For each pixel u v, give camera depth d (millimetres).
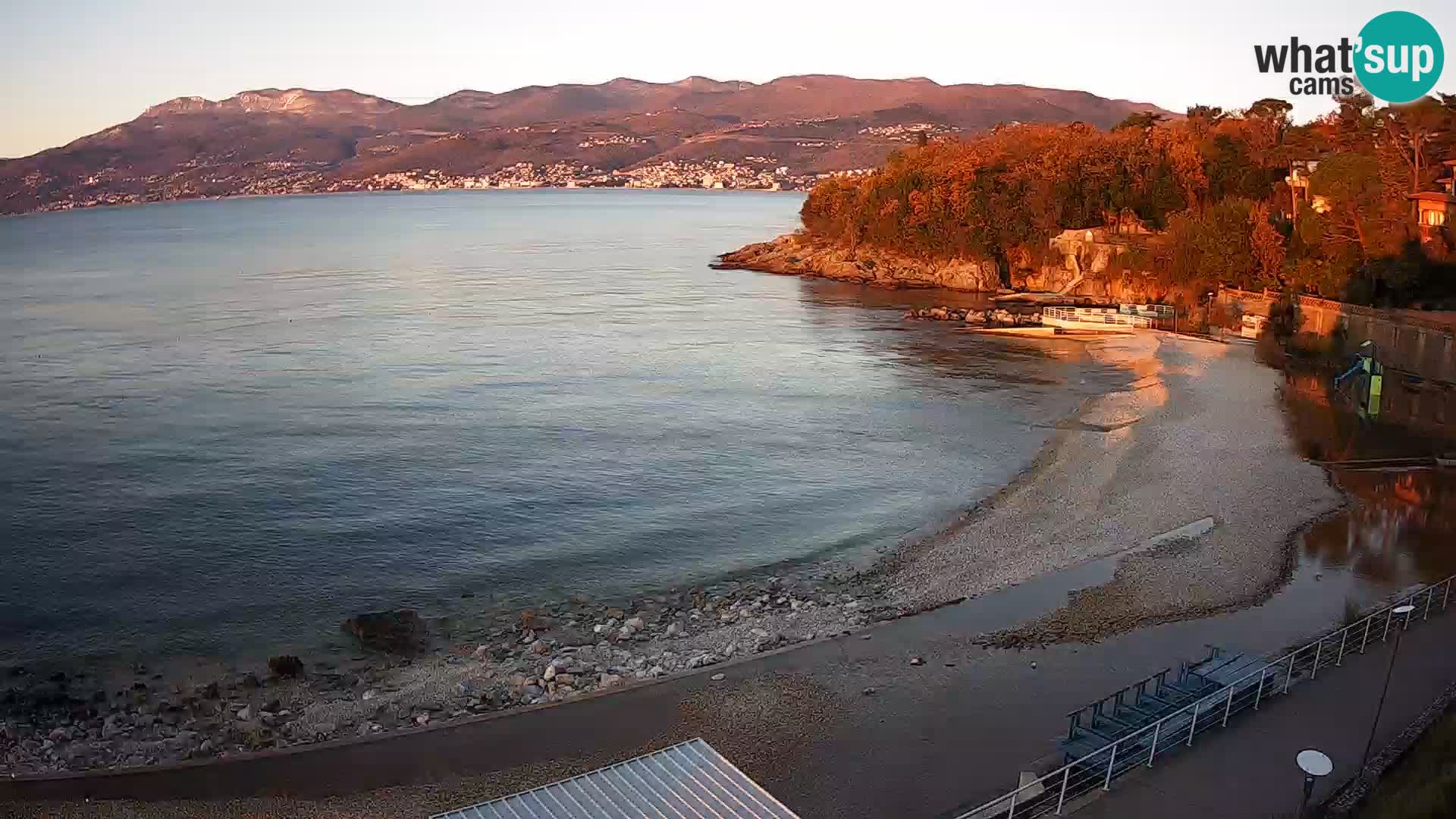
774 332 119375
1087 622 37719
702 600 43500
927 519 53750
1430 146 116312
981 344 109625
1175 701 29641
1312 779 23578
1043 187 163500
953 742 29906
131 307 143250
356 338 114375
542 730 31375
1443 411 68625
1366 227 102188
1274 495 52594
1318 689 30703
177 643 40031
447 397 84500
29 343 111375
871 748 29719
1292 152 162250
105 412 78562
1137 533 47844
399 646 39094
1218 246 125188
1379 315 84625
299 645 39812
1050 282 159375
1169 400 77062
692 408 80375
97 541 51281
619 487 60219
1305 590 40000
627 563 48312
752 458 66125
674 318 131375
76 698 35469
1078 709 31516
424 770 29234
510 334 117750
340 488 59875
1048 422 73312
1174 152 163500
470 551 50031
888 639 37156
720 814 21234
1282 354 96000
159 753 31172
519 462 65312
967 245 166750
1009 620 38344
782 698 32875
